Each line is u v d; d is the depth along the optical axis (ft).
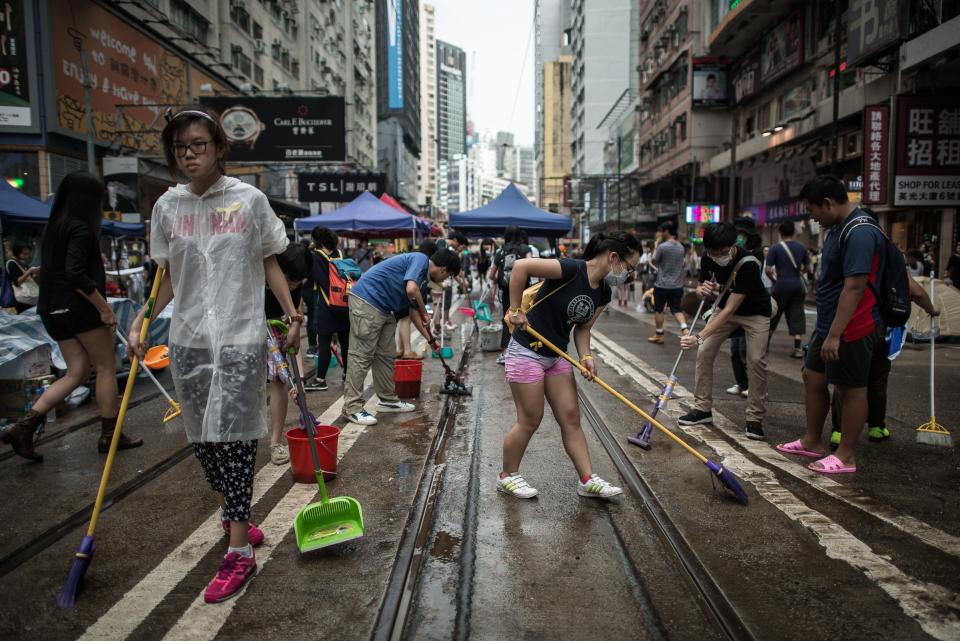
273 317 13.56
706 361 15.76
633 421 16.31
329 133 68.54
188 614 7.57
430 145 526.57
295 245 13.42
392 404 17.40
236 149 68.08
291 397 19.03
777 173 77.87
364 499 11.17
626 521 10.26
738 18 76.38
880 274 12.19
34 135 49.98
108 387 13.67
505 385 20.95
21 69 49.19
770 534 9.67
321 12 132.16
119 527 10.07
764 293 14.67
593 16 231.09
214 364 7.95
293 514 10.52
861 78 57.00
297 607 7.70
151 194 63.82
